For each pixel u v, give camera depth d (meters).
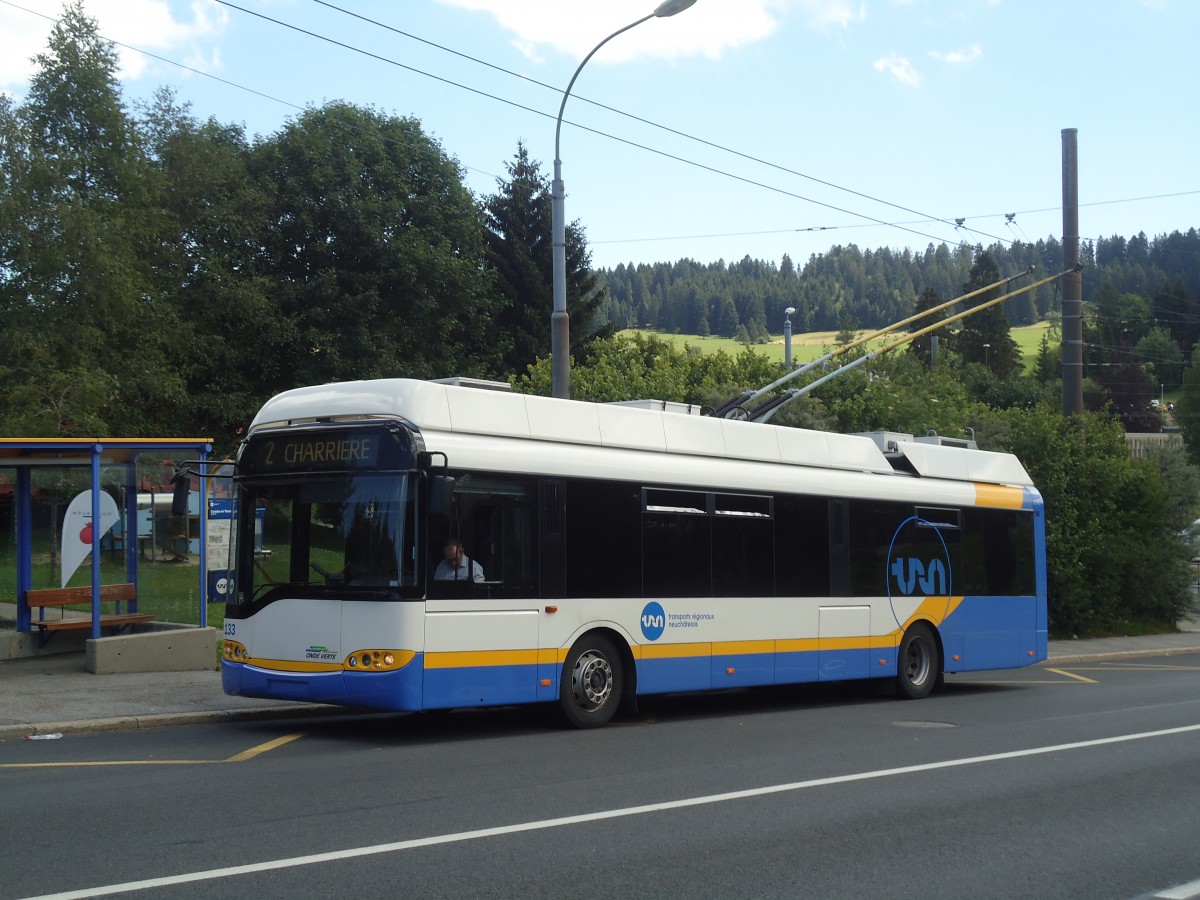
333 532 11.01
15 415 27.67
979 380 79.44
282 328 39.31
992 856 7.06
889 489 16.17
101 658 14.88
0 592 17.00
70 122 32.75
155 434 36.00
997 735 12.31
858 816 8.02
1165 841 7.60
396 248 41.22
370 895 5.81
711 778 9.27
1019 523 18.41
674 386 28.02
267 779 8.92
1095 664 25.22
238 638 11.36
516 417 11.88
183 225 37.97
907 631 16.27
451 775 9.20
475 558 11.15
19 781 8.77
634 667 12.59
